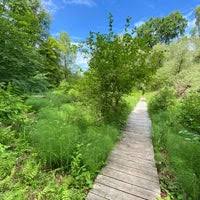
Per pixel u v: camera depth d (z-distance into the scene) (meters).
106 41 7.30
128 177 3.84
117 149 5.21
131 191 3.42
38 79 10.55
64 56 22.94
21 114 5.61
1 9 9.00
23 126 4.91
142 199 3.24
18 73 9.51
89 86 7.39
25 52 9.96
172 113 9.19
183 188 3.44
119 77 7.16
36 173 3.36
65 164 3.87
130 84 7.72
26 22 10.02
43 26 19.97
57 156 3.80
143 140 6.14
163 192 3.52
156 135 6.43
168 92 12.87
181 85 17.70
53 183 3.29
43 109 6.44
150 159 4.70
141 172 4.06
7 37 8.89
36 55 10.92
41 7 18.08
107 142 4.96
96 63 7.11
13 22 9.54
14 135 4.52
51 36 21.33
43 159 3.80
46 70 19.61
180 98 14.76
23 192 2.89
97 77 7.24
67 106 7.70
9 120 5.14
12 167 3.40
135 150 5.22
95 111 7.15
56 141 3.94
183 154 4.62
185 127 6.85
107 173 3.94
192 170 3.80
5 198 2.67
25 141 4.30
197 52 24.88
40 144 3.98
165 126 7.24
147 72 7.91
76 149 4.11
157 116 9.80
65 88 11.38
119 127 7.36
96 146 4.41
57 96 9.38
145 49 7.81
